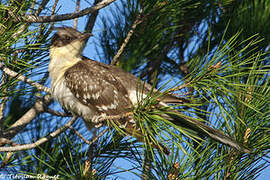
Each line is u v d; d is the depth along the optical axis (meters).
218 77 5.96
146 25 9.80
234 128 6.69
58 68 9.77
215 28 9.90
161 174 6.52
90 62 9.84
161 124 6.07
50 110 9.16
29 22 7.28
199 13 10.06
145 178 6.63
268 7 8.68
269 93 6.37
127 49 10.34
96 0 9.85
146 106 6.29
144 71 10.62
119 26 10.14
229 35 9.03
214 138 6.57
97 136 7.60
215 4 9.77
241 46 8.61
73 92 9.44
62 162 7.69
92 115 9.31
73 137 8.33
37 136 8.82
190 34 10.39
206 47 9.95
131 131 7.50
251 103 6.47
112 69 9.64
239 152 6.61
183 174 6.36
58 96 9.61
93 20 10.24
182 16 9.95
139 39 9.99
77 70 9.54
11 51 7.19
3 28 6.95
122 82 9.44
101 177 7.13
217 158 6.52
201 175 6.41
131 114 6.37
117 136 7.50
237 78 6.59
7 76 7.92
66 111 9.80
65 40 9.98
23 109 10.03
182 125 7.33
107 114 9.23
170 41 10.38
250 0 9.19
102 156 7.40
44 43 7.82
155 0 9.14
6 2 6.79
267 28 8.51
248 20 8.73
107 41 10.36
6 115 9.95
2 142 7.86
